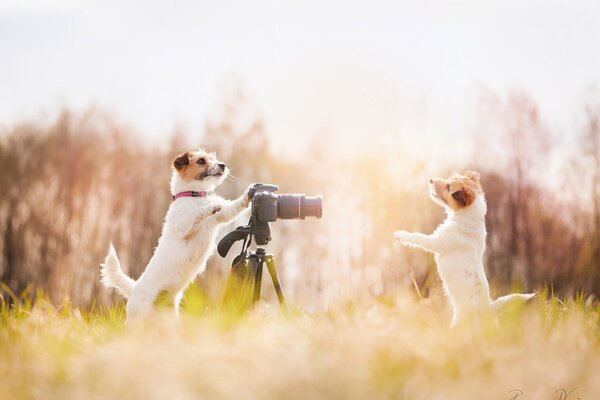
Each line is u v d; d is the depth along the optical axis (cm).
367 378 346
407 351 394
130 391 340
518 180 2298
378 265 1683
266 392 331
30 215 2412
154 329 475
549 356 394
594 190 2211
